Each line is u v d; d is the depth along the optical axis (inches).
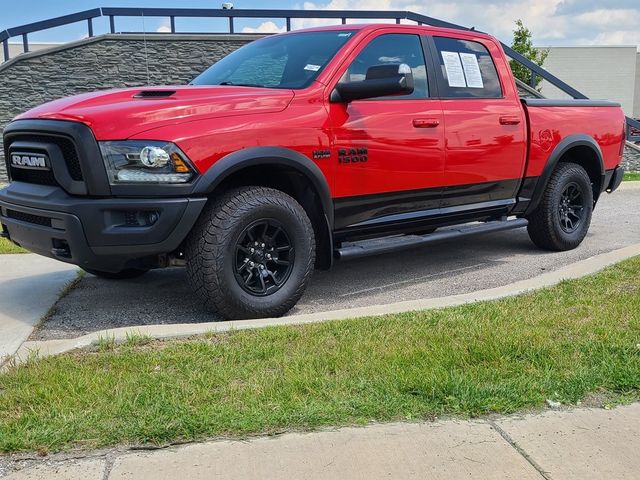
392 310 167.2
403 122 192.1
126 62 553.9
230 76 200.5
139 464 96.7
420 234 216.4
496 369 125.3
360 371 124.3
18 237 174.7
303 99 174.1
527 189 238.5
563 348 135.7
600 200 432.1
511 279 218.1
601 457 99.8
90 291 207.3
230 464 96.9
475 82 220.2
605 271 199.6
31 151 164.7
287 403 112.4
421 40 207.3
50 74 542.9
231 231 160.2
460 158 207.9
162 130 152.5
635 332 144.5
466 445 102.5
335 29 201.3
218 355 134.1
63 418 106.7
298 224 171.9
